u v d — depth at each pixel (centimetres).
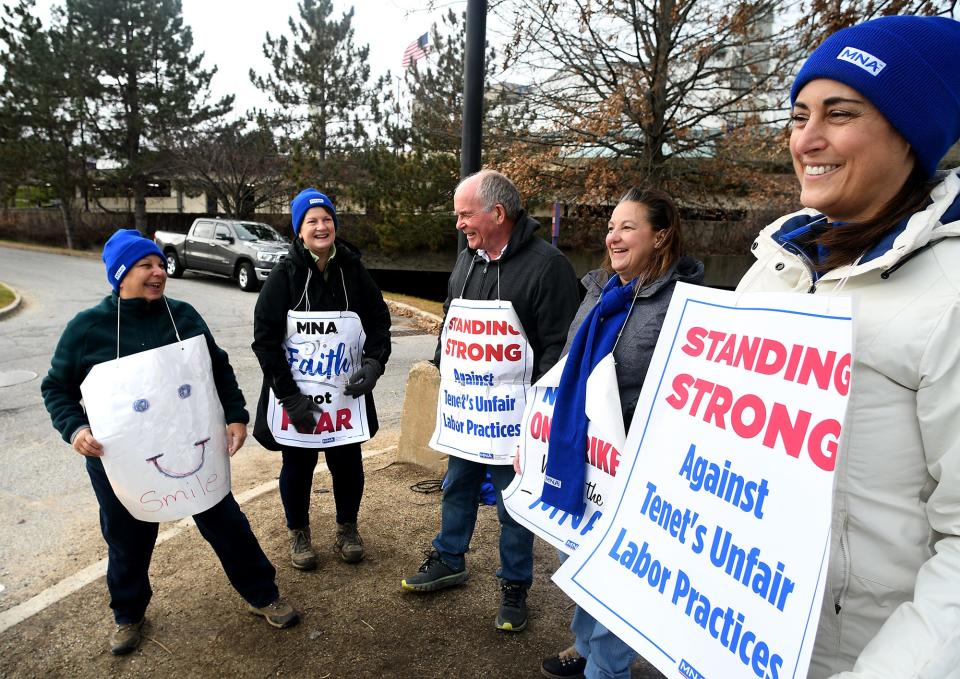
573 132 1127
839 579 120
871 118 115
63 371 242
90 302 1323
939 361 103
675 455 153
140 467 238
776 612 120
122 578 255
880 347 110
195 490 249
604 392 195
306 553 322
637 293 204
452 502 299
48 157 2798
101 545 353
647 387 164
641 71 1066
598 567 162
